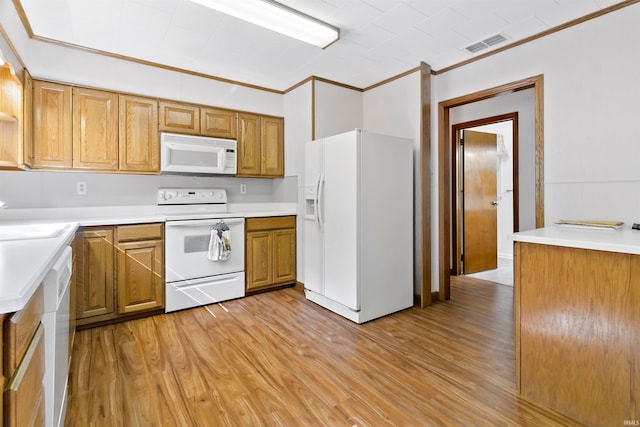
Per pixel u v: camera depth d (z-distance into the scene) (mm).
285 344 2346
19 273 880
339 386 1834
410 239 3127
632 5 2100
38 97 2502
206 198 3549
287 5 2172
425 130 3156
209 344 2338
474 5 2188
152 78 3068
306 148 3305
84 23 2367
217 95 3443
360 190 2732
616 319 1414
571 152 2371
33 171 2717
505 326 2684
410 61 3082
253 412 1613
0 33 1765
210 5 2088
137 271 2768
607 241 1442
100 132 2771
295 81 3592
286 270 3699
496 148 4855
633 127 2107
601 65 2232
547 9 2229
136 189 3193
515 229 4191
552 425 1513
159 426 1512
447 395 1752
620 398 1406
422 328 2645
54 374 1116
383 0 2125
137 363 2062
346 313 2854
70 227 2047
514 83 2699
